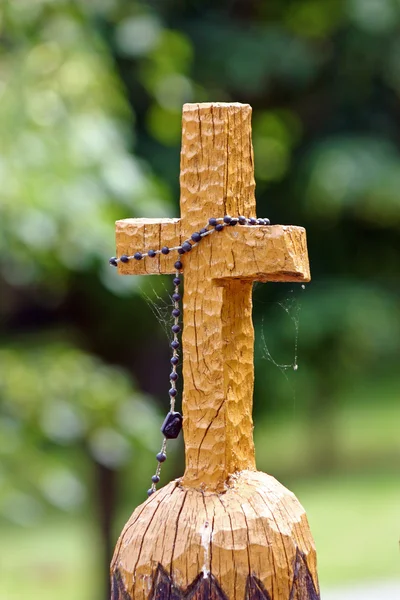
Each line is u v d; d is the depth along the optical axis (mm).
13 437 6793
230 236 2996
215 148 3033
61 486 6910
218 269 3014
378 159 10797
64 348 7742
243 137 3066
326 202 10758
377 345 11086
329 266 11469
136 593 2977
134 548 3002
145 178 7371
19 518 6770
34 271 7168
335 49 10969
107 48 8102
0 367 7082
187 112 3062
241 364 3109
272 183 11188
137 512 3070
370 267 11578
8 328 10094
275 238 2941
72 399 7195
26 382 7039
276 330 10641
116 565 3051
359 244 11500
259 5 10961
